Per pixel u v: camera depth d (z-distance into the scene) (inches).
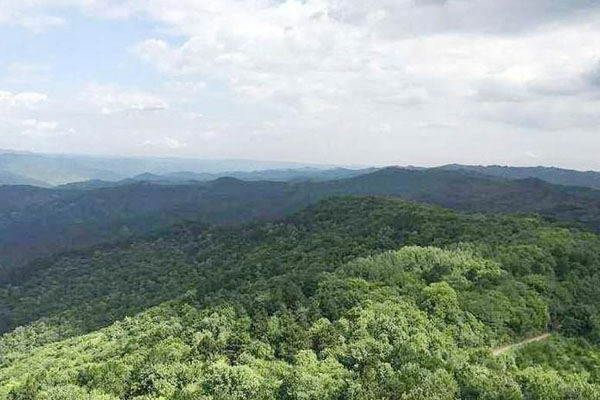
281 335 3747.5
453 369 3287.4
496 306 4094.5
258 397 3181.6
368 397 2979.8
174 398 3267.7
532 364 3619.6
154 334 4247.0
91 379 3651.6
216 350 3703.3
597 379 3521.2
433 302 4030.5
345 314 3897.6
